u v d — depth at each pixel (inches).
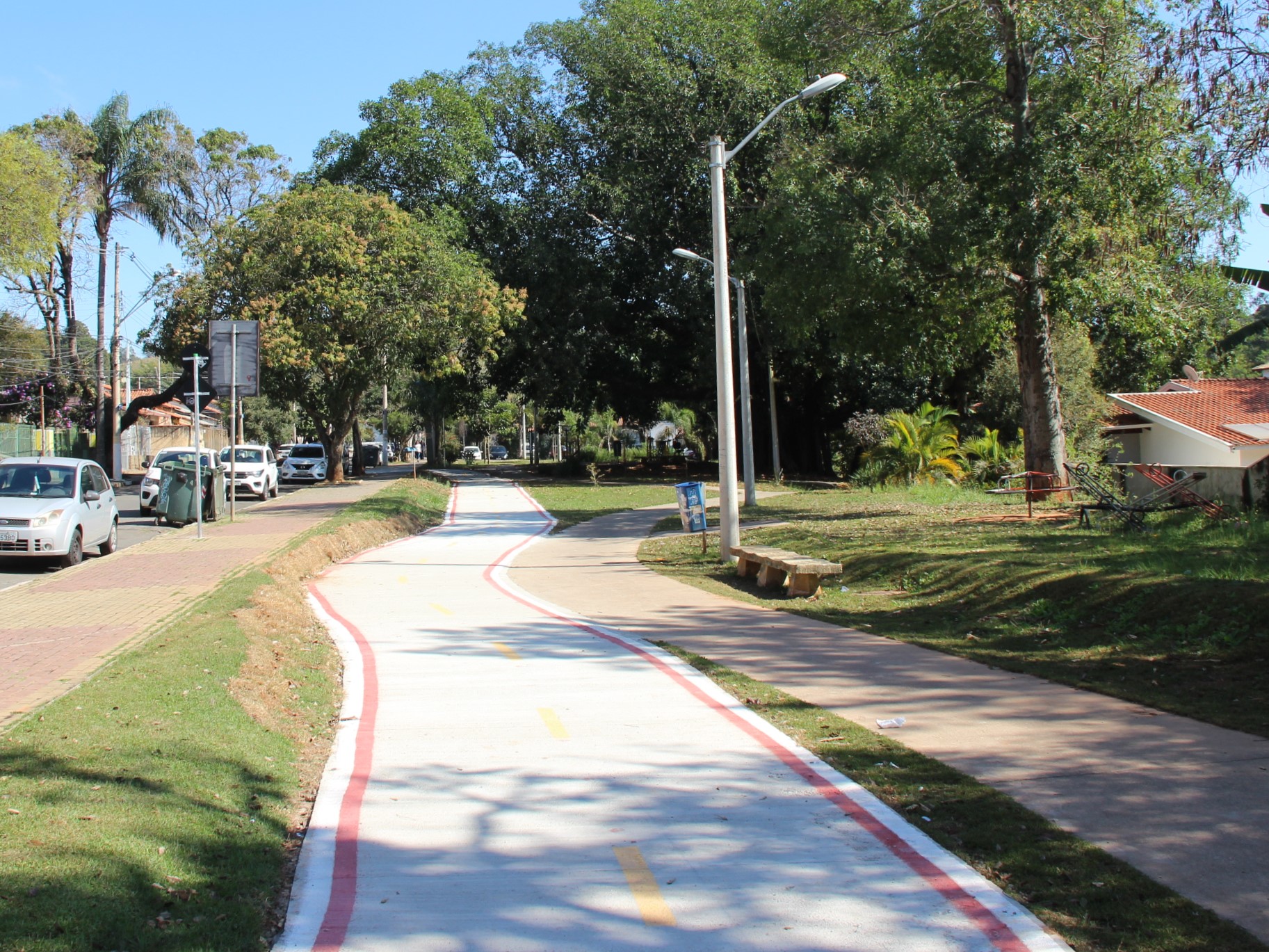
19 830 171.5
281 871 179.2
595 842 193.9
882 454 1282.0
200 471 743.7
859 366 1605.6
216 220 1795.0
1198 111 478.6
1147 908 159.5
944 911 162.7
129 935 141.6
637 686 322.7
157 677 292.5
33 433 1669.5
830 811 207.9
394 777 233.8
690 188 1631.4
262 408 3083.2
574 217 1720.0
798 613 464.4
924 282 851.4
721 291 644.1
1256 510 653.3
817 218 834.2
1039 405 925.8
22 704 273.4
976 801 208.7
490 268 1731.1
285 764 238.7
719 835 196.5
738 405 1948.8
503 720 283.1
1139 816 197.6
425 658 373.7
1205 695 287.1
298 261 1358.3
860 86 1036.5
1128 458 1435.8
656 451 2970.0
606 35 1710.1
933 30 851.4
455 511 1180.5
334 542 725.3
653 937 155.6
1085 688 302.0
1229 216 727.1
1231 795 207.3
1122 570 433.4
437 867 181.9
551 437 3543.3
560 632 426.3
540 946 152.7
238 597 446.6
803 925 159.2
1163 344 855.1
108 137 1663.4
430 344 1448.1
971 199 781.3
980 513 824.3
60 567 633.6
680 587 562.3
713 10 1697.8
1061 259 786.8
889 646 378.6
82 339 2305.6
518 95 1801.2
